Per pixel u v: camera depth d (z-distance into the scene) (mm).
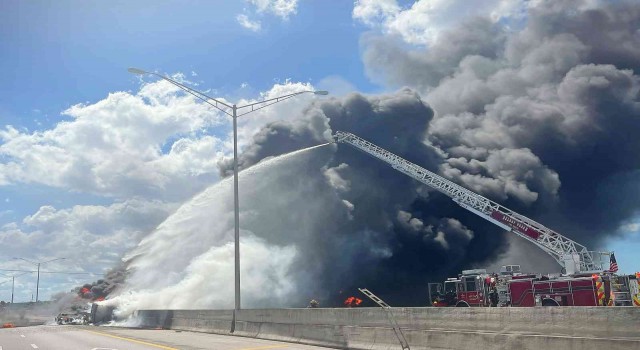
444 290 33781
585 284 26625
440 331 15391
